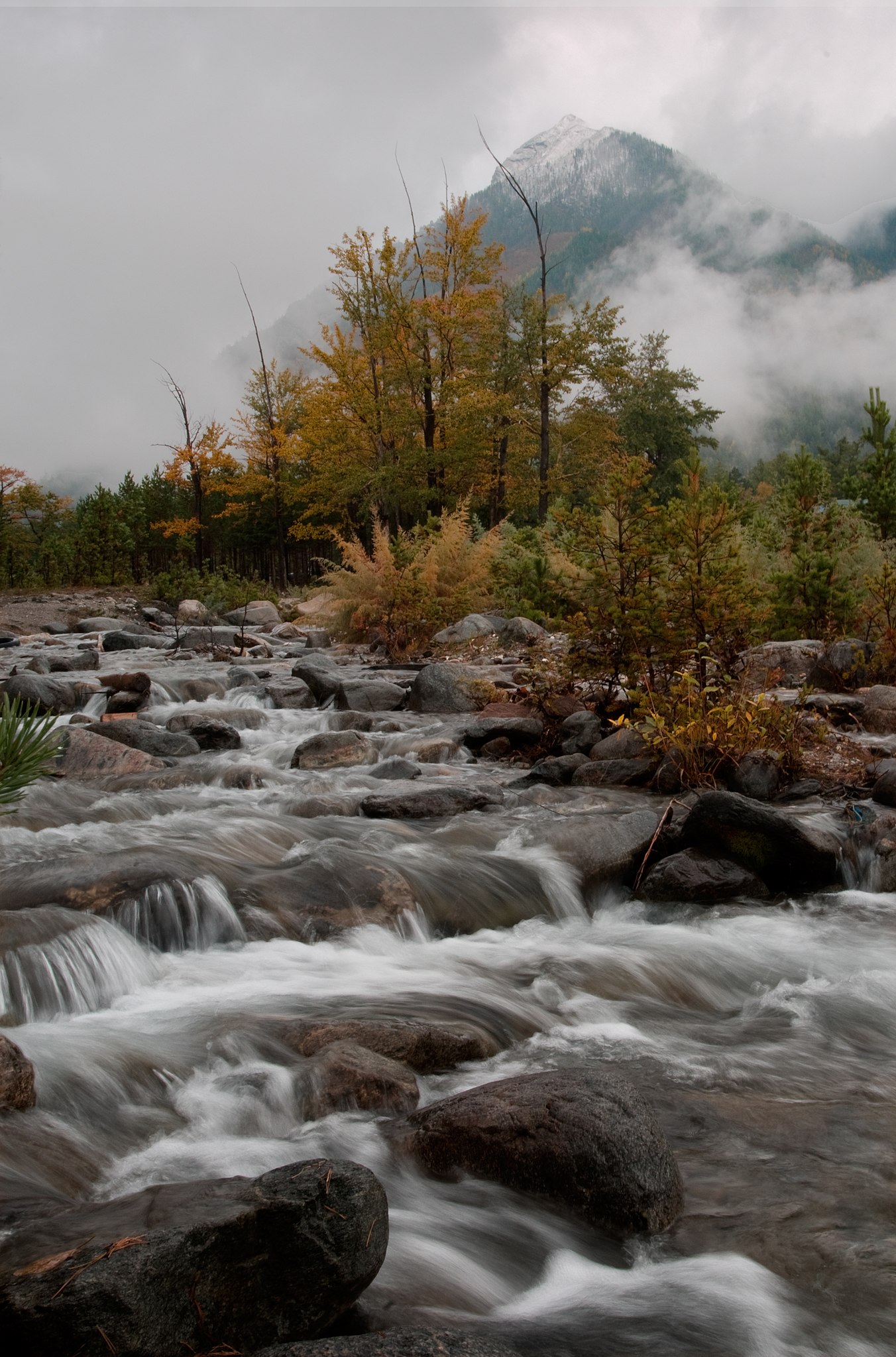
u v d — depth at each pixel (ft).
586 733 29.96
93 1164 10.00
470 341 116.78
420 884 18.30
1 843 19.65
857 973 16.38
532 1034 13.94
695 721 25.61
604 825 21.13
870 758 26.61
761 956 17.06
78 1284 6.82
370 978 15.23
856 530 56.13
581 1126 9.96
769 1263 8.98
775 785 24.76
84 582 123.65
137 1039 12.47
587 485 136.36
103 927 14.96
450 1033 12.86
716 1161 10.68
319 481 124.57
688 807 23.11
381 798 23.67
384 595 61.72
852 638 42.86
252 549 211.00
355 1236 7.77
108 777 27.55
